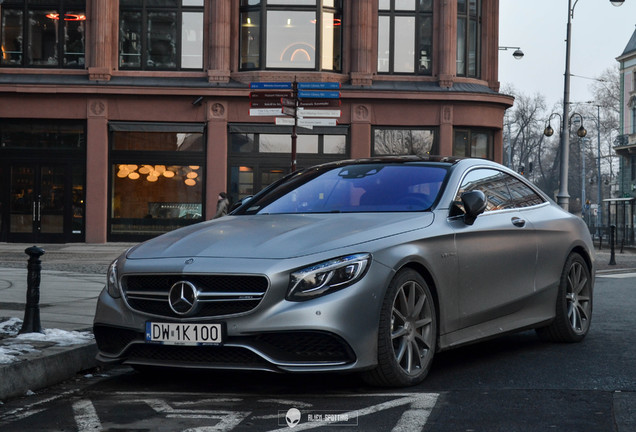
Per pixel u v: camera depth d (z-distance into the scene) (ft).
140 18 86.07
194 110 84.69
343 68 86.89
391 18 87.40
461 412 13.98
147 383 17.12
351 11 86.63
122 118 84.12
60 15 85.56
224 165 84.64
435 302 16.89
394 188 18.66
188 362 15.31
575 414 13.85
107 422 13.69
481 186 19.75
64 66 85.76
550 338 21.98
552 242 21.26
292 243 15.56
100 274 44.96
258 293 14.74
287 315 14.58
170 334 15.15
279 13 86.02
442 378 17.08
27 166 84.69
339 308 14.69
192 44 86.38
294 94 49.06
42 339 19.43
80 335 20.02
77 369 18.24
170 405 14.85
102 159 83.76
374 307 15.08
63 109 83.66
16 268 49.55
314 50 86.07
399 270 15.89
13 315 25.03
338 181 19.43
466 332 17.89
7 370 15.85
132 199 85.05
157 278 15.64
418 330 16.53
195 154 85.05
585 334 22.57
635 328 25.00
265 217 17.95
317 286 14.76
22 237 84.89
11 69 85.30
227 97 84.38
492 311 18.69
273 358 14.82
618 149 189.67
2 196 84.79
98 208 83.97
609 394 15.47
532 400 14.94
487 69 90.58
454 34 87.20
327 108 52.08
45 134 84.43
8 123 84.43
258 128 84.84
